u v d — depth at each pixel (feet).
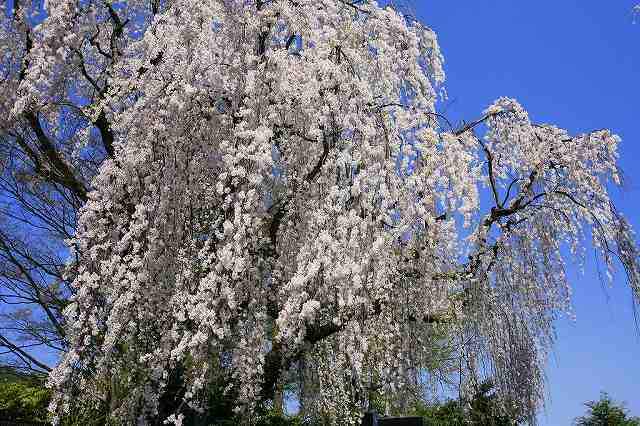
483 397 21.98
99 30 20.63
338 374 17.11
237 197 14.38
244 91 15.65
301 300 13.34
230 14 17.13
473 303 19.06
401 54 18.90
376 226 14.65
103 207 15.26
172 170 15.51
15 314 32.63
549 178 21.38
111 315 13.66
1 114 19.74
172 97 14.82
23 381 33.19
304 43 18.24
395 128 16.89
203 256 14.21
